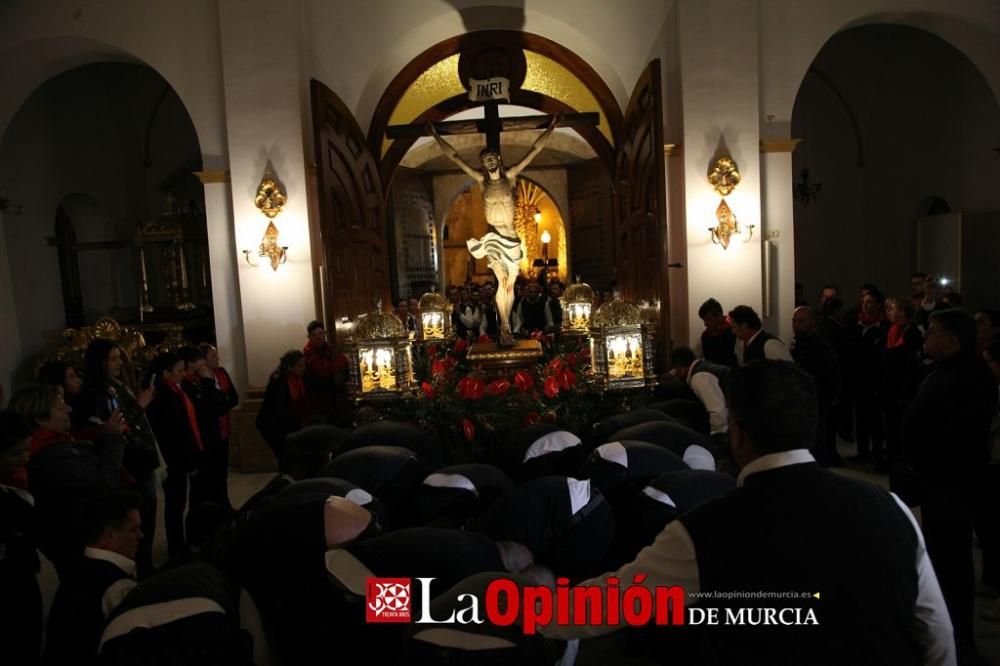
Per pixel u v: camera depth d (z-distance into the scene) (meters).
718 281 6.69
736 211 6.63
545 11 6.98
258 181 6.65
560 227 14.73
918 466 2.90
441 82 8.35
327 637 1.95
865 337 5.86
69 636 2.26
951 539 2.82
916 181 9.73
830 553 1.31
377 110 7.68
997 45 7.09
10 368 7.60
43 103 8.97
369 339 4.39
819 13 6.72
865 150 10.45
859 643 1.29
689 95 6.59
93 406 3.79
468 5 6.92
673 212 6.93
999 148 8.02
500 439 4.06
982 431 2.80
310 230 6.80
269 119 6.61
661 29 6.90
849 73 10.27
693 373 3.77
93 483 3.18
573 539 2.35
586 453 3.46
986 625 3.23
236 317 6.92
